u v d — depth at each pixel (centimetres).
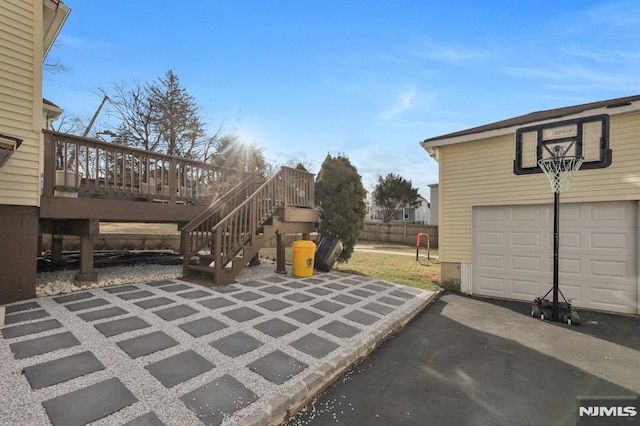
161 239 1069
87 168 509
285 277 671
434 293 640
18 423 181
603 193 552
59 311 383
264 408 212
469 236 693
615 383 291
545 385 285
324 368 278
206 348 301
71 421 185
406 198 2875
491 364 329
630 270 536
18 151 425
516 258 641
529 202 621
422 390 272
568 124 533
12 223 419
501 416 235
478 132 667
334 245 786
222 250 607
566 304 503
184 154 2198
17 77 428
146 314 384
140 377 241
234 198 720
